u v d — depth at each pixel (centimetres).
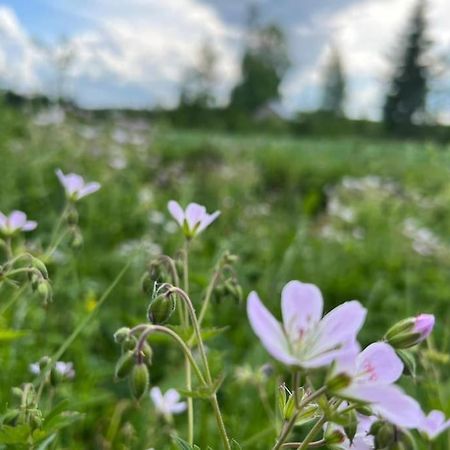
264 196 87
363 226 67
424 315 11
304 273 47
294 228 61
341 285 45
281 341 9
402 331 11
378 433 10
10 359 23
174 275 17
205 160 112
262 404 26
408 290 39
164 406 22
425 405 24
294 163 115
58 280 30
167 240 48
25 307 26
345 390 9
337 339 9
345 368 9
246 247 47
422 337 11
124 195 63
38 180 56
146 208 55
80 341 27
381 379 10
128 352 12
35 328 27
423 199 73
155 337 22
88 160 77
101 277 40
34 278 16
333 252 54
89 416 24
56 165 66
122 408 24
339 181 109
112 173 68
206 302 18
